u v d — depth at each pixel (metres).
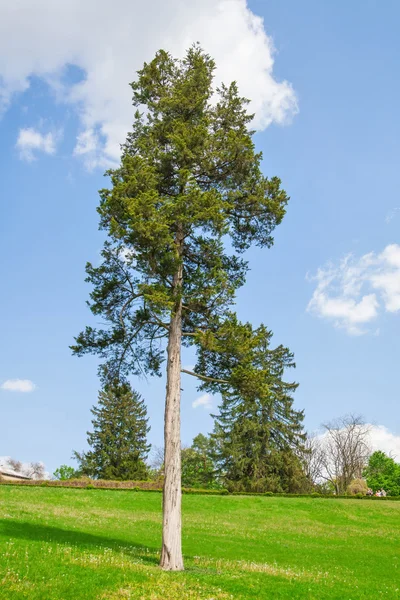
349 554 24.48
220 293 17.73
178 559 14.84
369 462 80.00
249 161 18.80
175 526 15.19
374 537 29.59
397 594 15.32
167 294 16.72
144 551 18.52
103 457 60.03
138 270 17.73
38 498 31.94
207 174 19.16
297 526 31.33
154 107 19.69
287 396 54.44
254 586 13.19
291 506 36.78
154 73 20.27
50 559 13.63
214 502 36.47
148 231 16.02
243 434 53.28
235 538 25.89
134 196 17.16
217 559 19.00
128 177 16.97
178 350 17.30
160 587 12.12
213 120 19.88
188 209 17.17
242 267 20.05
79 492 35.91
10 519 21.78
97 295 18.61
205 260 18.55
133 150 19.39
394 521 33.91
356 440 63.19
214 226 17.25
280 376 55.12
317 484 64.88
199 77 19.53
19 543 15.59
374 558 24.00
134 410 62.78
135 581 12.36
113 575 12.70
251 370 17.64
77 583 11.80
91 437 61.34
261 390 17.84
